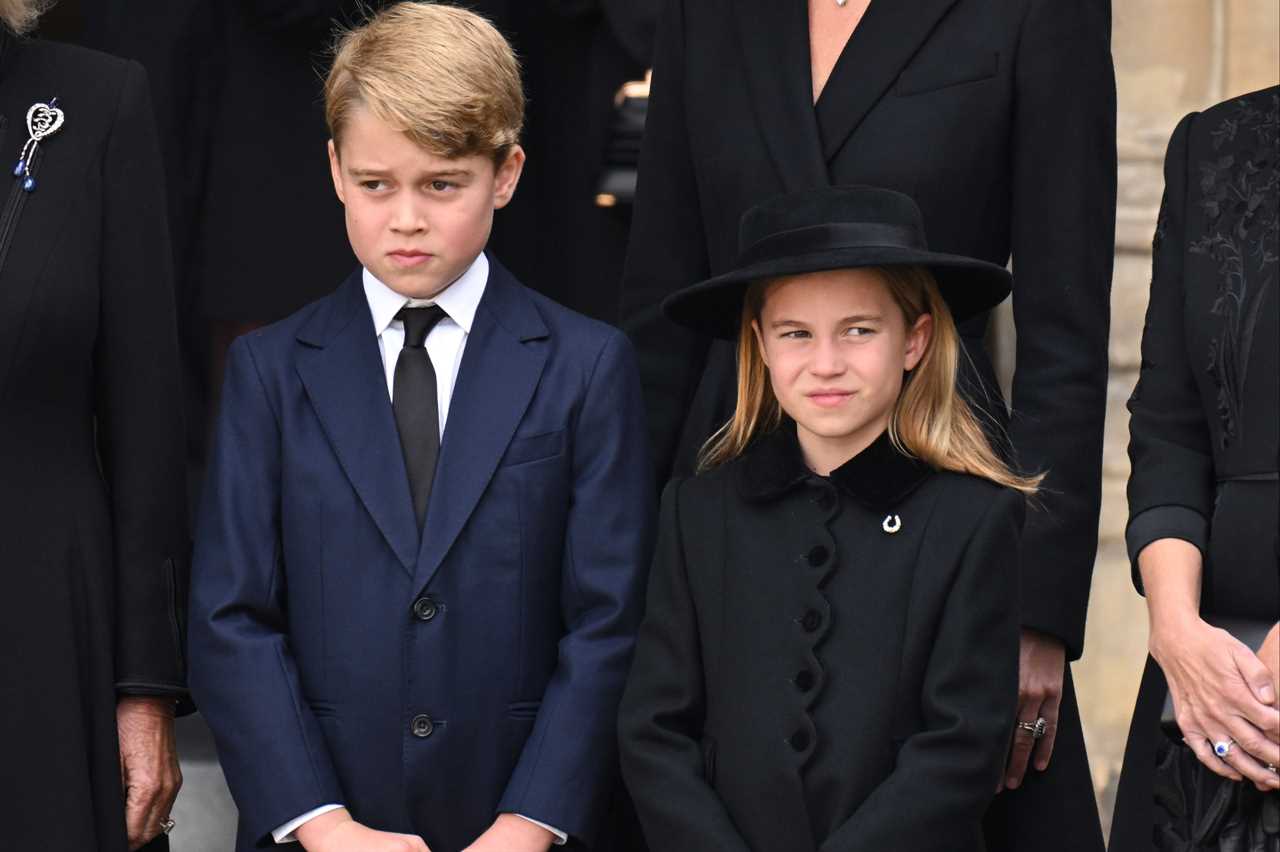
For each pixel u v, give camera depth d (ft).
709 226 52.21
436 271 47.09
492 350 48.24
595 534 47.78
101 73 48.73
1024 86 49.26
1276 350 43.91
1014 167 49.88
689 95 52.39
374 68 46.09
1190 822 44.62
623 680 47.11
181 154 83.25
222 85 83.82
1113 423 69.41
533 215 86.99
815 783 43.78
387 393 47.91
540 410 47.96
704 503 46.55
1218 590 44.80
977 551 44.14
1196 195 46.39
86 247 47.50
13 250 46.73
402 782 46.39
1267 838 43.29
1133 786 47.21
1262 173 45.32
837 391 44.91
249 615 47.47
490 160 47.21
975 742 43.21
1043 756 49.65
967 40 49.65
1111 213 50.37
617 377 48.70
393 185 46.50
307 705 46.78
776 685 44.47
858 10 51.08
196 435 88.63
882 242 44.96
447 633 46.55
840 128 49.96
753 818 44.16
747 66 51.39
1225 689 42.80
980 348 50.67
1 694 46.16
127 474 48.52
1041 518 48.85
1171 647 44.21
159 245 49.11
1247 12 68.08
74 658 46.96
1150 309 47.78
